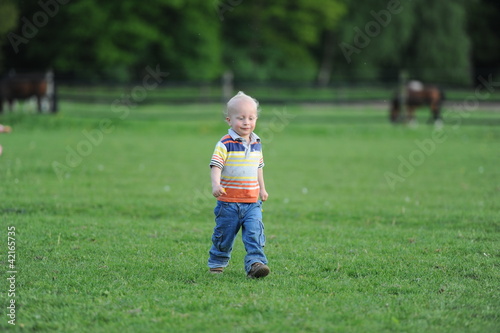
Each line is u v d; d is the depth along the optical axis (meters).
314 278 8.60
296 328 6.71
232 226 8.61
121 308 7.33
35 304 7.42
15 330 6.66
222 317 7.01
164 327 6.74
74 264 9.09
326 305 7.46
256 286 8.18
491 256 9.88
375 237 11.23
